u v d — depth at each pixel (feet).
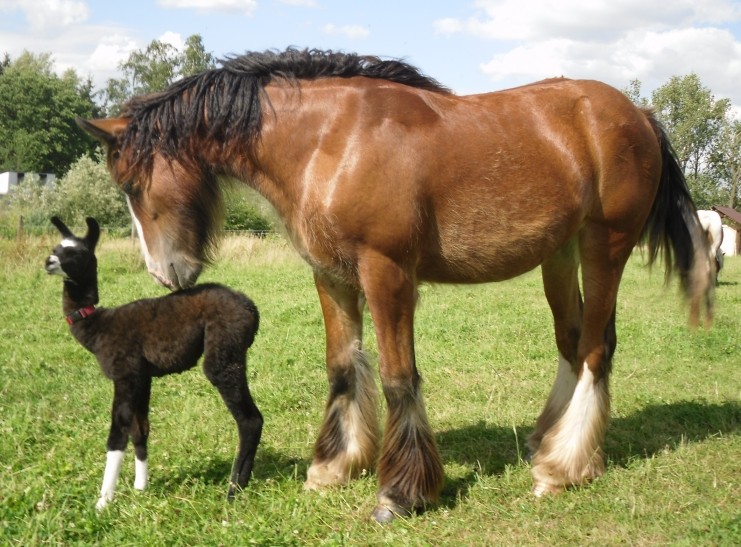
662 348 26.91
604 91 14.38
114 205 88.12
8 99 178.19
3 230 69.82
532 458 15.11
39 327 28.94
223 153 13.07
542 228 13.58
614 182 14.14
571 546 11.86
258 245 56.95
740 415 18.34
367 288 12.64
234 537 11.36
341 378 14.35
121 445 12.60
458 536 12.24
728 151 191.42
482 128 13.16
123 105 13.69
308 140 12.61
